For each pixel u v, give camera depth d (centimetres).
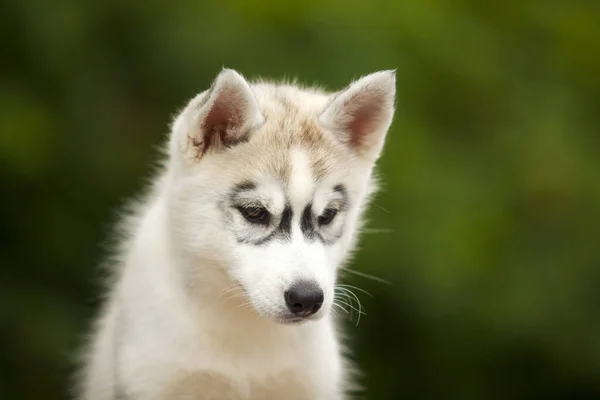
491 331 2084
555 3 2305
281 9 2047
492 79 2156
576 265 2130
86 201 2080
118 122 2070
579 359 2133
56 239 2081
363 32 2053
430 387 2139
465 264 2003
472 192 2059
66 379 1877
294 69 2014
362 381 2123
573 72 2245
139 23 2050
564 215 2142
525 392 2170
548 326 2106
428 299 2011
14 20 2038
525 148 2139
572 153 2158
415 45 2095
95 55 2059
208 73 2017
